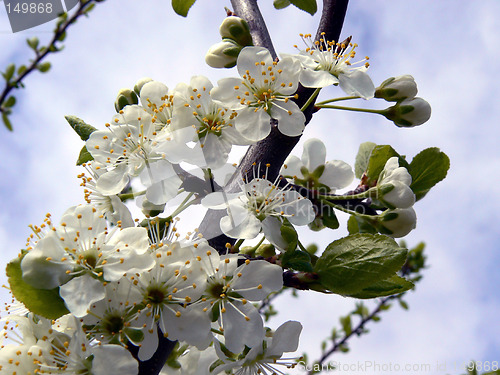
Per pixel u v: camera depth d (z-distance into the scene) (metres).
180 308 0.22
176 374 0.23
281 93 0.24
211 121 0.24
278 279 0.23
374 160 0.27
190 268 0.22
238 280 0.23
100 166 0.24
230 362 0.23
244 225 0.23
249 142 0.24
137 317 0.22
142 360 0.22
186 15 0.30
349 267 0.23
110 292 0.22
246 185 0.23
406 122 0.27
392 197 0.26
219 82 0.24
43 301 0.22
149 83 0.25
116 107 0.26
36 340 0.22
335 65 0.25
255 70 0.24
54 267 0.22
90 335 0.22
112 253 0.22
